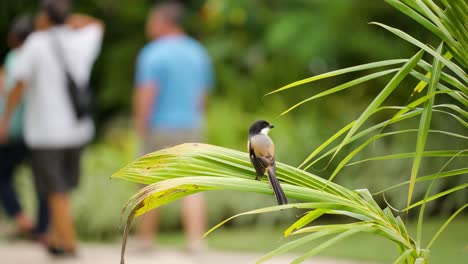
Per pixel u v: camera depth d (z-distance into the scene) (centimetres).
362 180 1484
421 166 1422
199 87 1287
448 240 1234
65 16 1216
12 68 1359
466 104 399
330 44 1847
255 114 1952
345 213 409
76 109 1210
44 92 1201
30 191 1709
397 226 414
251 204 1552
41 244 1342
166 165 410
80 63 1218
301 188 399
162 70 1252
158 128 1261
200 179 387
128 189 1593
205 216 1554
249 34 2128
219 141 1842
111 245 1430
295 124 1761
